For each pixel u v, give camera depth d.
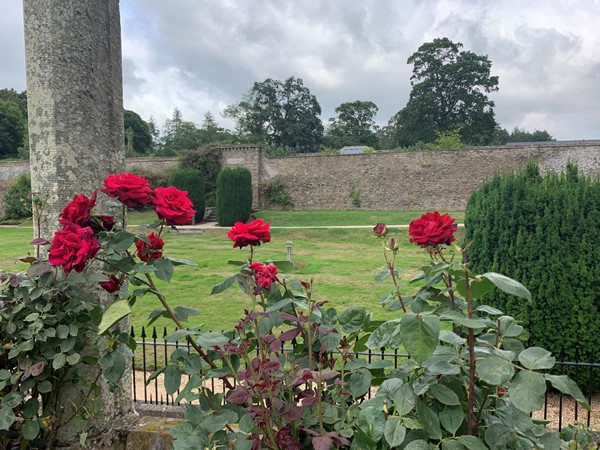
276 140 53.41
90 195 2.22
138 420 2.39
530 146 21.48
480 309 1.48
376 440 1.21
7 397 1.82
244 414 1.41
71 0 2.13
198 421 1.41
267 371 1.39
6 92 49.16
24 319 1.87
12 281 1.92
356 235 17.36
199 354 1.77
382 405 1.30
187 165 25.59
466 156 22.66
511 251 3.78
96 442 2.20
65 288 1.83
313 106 53.62
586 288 3.57
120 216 2.37
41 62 2.11
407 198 23.69
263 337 1.51
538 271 3.67
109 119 2.35
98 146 2.27
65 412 2.14
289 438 1.32
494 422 1.29
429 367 1.28
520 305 3.71
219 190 21.69
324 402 1.48
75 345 1.98
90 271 2.11
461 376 1.35
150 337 5.42
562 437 1.78
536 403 1.04
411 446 1.13
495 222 3.95
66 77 2.12
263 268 1.56
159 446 2.20
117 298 1.86
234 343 1.56
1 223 24.78
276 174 25.70
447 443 1.15
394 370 1.49
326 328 1.55
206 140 51.78
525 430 1.30
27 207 2.19
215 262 11.70
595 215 3.66
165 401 3.75
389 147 52.09
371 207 24.30
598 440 2.41
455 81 43.66
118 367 1.76
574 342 3.59
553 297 3.62
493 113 44.28
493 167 22.20
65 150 2.13
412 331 1.11
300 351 1.75
